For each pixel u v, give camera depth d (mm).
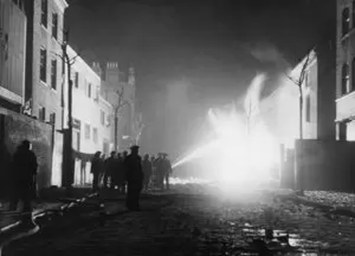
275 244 9734
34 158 13539
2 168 17172
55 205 16281
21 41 24312
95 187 26141
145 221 13820
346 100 32125
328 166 31016
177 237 10711
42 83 30141
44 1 31078
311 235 11219
